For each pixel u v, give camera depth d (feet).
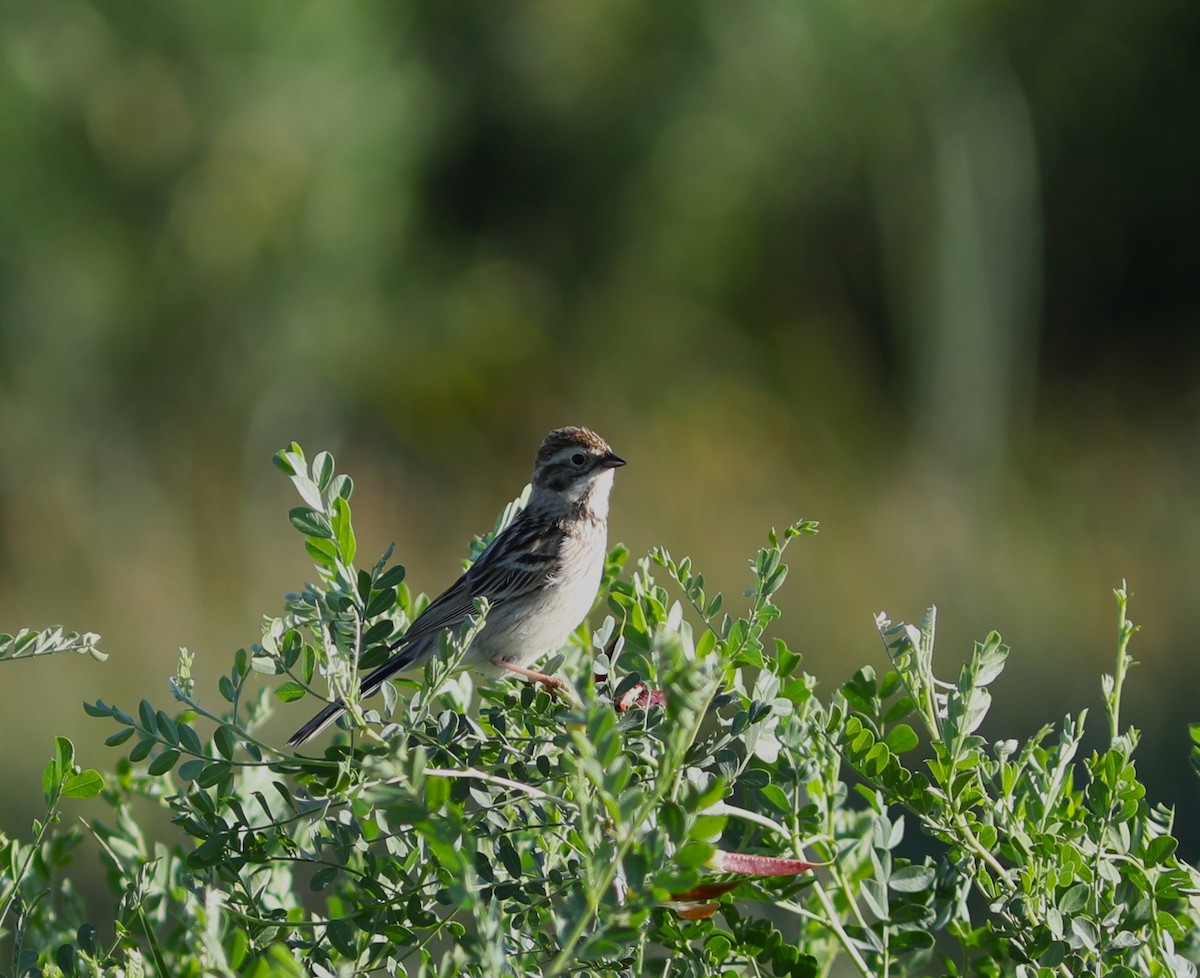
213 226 66.85
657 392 77.51
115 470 66.03
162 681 51.65
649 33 77.36
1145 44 85.20
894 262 80.12
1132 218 86.99
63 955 10.42
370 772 9.75
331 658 10.00
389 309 74.18
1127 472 70.54
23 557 61.93
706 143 77.30
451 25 75.36
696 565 64.39
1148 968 10.09
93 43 63.93
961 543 63.62
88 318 65.62
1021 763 10.66
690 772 9.80
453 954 8.29
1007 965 10.51
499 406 75.87
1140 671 49.65
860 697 11.10
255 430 70.08
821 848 10.71
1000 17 82.58
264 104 66.59
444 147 75.36
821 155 80.38
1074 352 87.20
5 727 46.70
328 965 10.03
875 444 76.48
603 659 10.96
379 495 73.05
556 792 11.26
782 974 10.47
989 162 80.33
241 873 10.52
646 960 10.26
